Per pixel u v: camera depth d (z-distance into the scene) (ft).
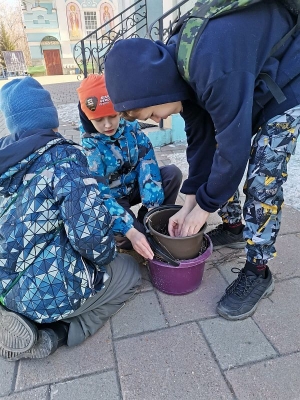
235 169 3.91
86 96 5.24
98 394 3.96
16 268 4.08
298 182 8.91
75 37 71.67
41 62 72.54
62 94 31.94
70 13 69.51
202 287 5.57
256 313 4.96
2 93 4.06
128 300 5.34
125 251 6.59
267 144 4.24
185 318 4.96
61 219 4.08
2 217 4.08
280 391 3.87
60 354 4.49
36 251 4.04
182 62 3.51
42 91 4.11
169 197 6.66
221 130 3.76
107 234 4.15
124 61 3.58
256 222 4.66
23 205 3.92
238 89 3.47
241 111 3.53
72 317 4.57
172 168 6.64
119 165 6.08
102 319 4.87
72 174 3.90
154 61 3.58
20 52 68.54
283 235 6.75
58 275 4.09
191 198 5.09
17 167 3.84
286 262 5.98
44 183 3.87
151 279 5.69
